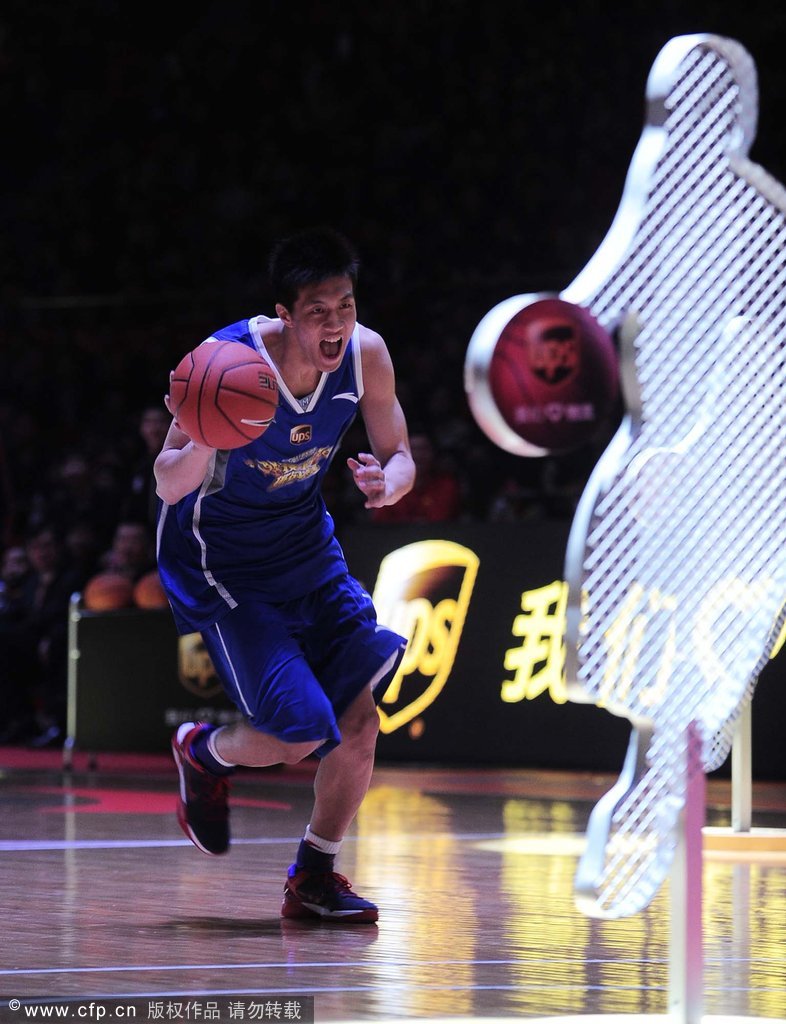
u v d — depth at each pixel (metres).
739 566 4.29
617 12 20.62
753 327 4.45
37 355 20.91
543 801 10.61
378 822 9.20
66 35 24.94
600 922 5.48
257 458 5.34
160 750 13.65
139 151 23.50
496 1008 3.94
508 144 20.80
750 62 4.55
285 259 5.07
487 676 13.18
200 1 24.55
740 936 5.23
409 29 22.20
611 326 4.26
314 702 5.29
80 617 13.48
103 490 16.58
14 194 24.61
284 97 23.17
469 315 18.09
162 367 20.00
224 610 5.54
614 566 4.09
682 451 4.24
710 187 4.48
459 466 16.31
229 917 5.51
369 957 4.71
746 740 7.99
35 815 9.49
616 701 4.04
